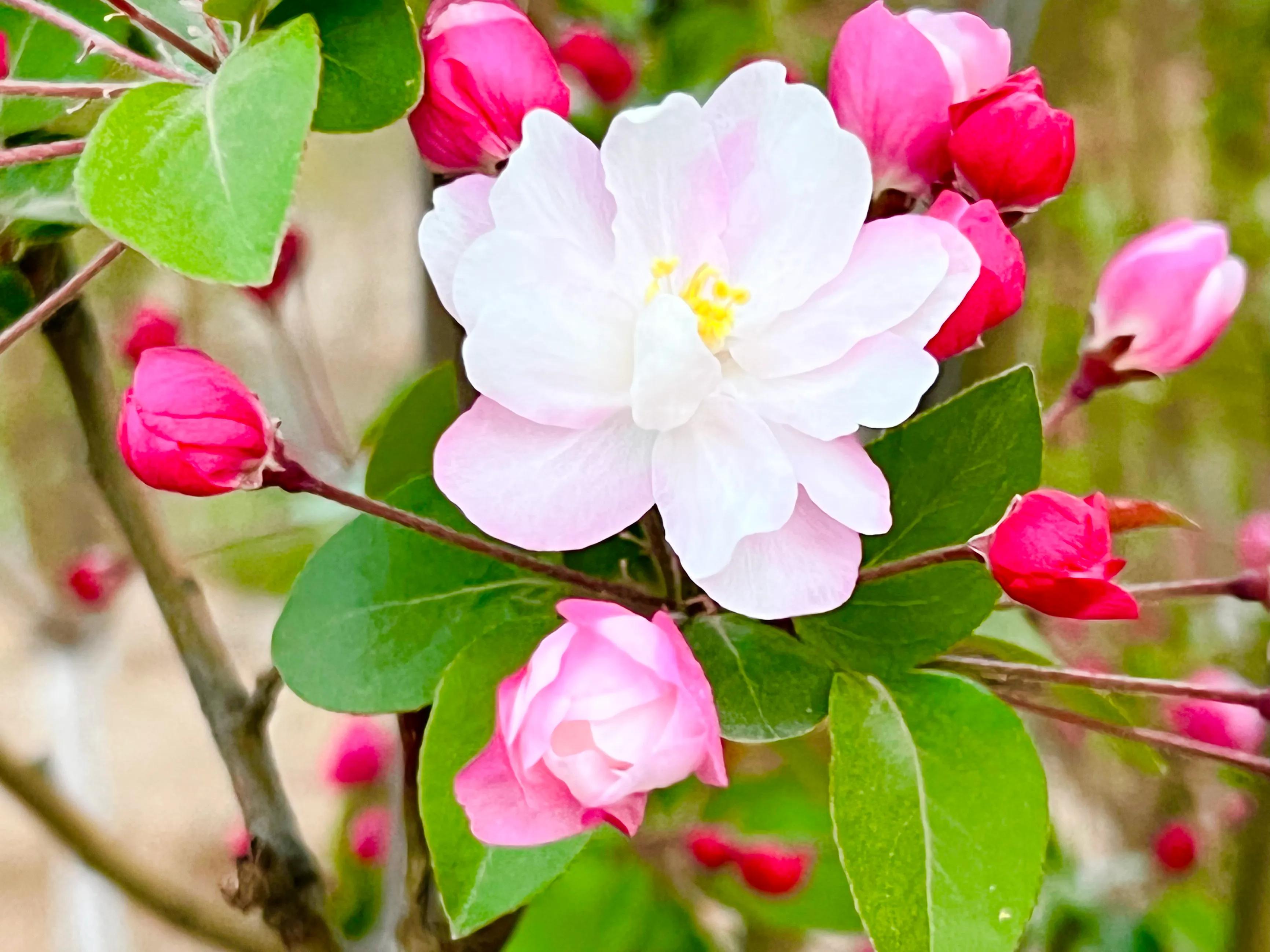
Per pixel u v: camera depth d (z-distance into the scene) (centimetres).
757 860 41
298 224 38
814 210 27
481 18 27
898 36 28
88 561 53
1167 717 41
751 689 28
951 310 27
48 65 29
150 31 27
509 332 26
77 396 31
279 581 35
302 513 38
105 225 25
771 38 46
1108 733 29
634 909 41
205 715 31
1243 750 35
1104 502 27
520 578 28
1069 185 56
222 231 25
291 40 26
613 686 26
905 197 28
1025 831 27
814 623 28
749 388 27
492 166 27
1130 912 47
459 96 27
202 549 45
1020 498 27
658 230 27
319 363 41
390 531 28
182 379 27
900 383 27
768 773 40
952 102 28
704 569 26
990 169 28
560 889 40
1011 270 27
